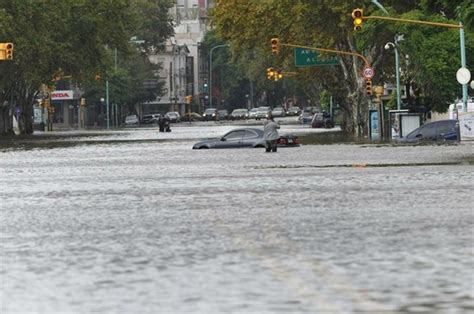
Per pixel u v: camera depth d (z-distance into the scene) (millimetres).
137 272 37500
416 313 29312
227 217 56594
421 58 186625
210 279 35500
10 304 31703
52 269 38750
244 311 29891
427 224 50750
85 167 116625
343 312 29531
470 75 171250
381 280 34719
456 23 186250
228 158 129500
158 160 128750
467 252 40750
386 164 107500
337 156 128000
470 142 164250
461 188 73562
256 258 40281
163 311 30094
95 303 31562
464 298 31500
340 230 49062
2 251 44156
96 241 47062
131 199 70500
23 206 66688
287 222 53219
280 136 161375
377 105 196875
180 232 49781
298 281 34781
